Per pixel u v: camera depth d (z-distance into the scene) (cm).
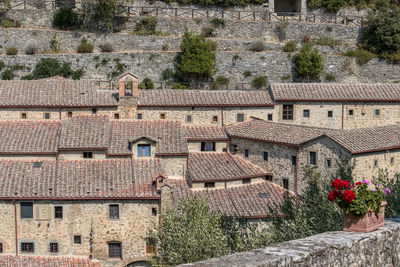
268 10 10844
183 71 9338
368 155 6419
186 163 7050
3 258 6309
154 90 7950
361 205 2223
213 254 3809
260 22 10506
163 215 5062
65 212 6353
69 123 7250
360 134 6688
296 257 1877
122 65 9450
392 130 7062
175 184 6869
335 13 11069
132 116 7650
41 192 6300
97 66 9425
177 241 4122
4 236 6369
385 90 8362
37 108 7444
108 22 10000
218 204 6494
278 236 3300
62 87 7762
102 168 6712
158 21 10306
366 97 8162
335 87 8300
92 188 6397
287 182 6931
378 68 10012
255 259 1827
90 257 6431
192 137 7475
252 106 7950
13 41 9762
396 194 3312
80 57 9412
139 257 6431
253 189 6925
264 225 6156
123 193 6344
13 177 6475
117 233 6406
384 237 2233
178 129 7406
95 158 6862
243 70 9650
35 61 9306
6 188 6325
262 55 9700
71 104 7462
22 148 6788
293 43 10038
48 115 7475
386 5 10850
